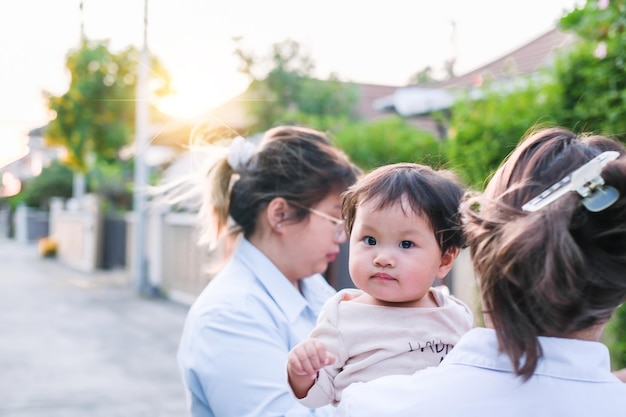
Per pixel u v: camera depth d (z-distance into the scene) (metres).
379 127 9.66
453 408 1.05
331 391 1.42
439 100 10.32
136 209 13.51
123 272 17.64
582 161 1.08
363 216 1.42
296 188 1.95
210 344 1.75
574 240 1.01
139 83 12.48
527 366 1.01
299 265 1.99
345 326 1.46
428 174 1.43
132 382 6.80
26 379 6.88
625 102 3.65
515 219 1.03
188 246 11.77
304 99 18.28
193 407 1.83
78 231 20.34
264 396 1.66
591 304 1.00
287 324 1.86
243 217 2.01
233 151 2.02
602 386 1.05
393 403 1.09
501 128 4.39
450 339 1.45
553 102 4.20
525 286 1.00
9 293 13.81
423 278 1.39
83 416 5.70
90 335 9.28
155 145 14.12
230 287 1.87
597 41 4.15
